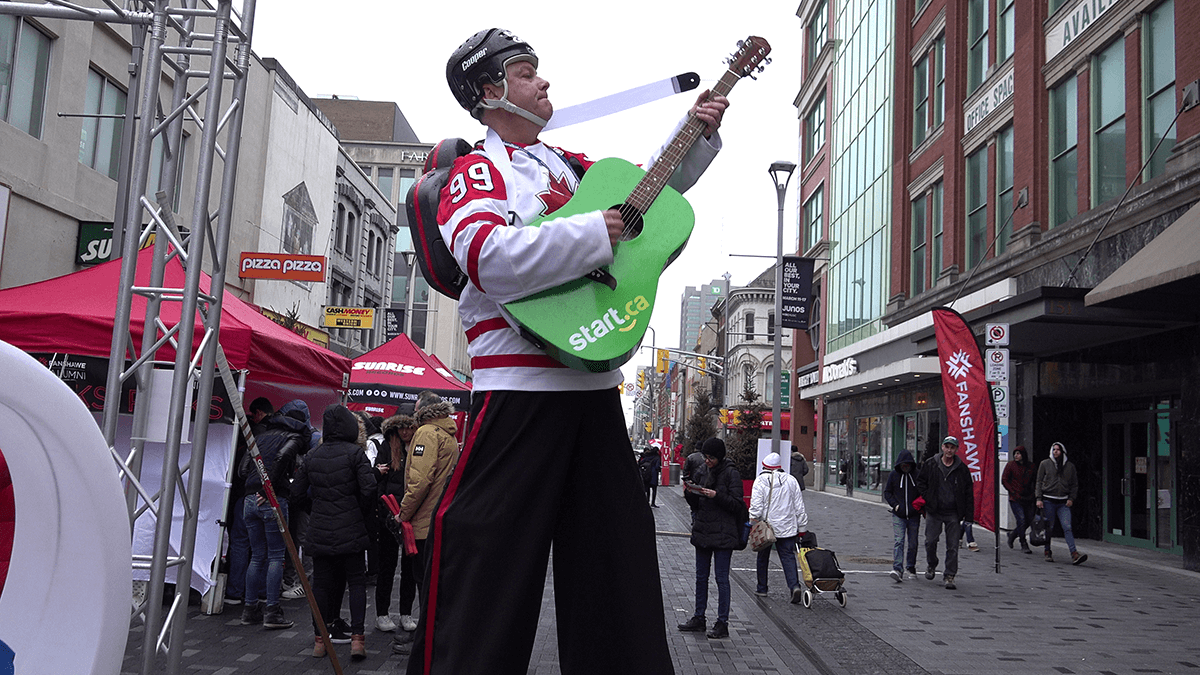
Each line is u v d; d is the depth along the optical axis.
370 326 28.81
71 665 1.76
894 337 26.61
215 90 4.46
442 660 1.70
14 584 1.77
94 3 14.73
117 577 1.81
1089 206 16.56
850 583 11.59
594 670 1.81
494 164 1.86
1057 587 11.43
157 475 7.83
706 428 43.66
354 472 6.54
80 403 1.72
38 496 1.76
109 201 15.73
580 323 1.71
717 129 2.11
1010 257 19.25
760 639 8.07
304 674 6.00
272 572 7.34
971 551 15.91
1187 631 8.54
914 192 26.81
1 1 4.48
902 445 27.62
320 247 29.14
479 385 1.82
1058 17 18.00
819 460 38.34
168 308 7.23
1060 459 14.44
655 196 1.90
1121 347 15.53
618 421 1.86
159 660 6.14
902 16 28.14
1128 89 15.35
